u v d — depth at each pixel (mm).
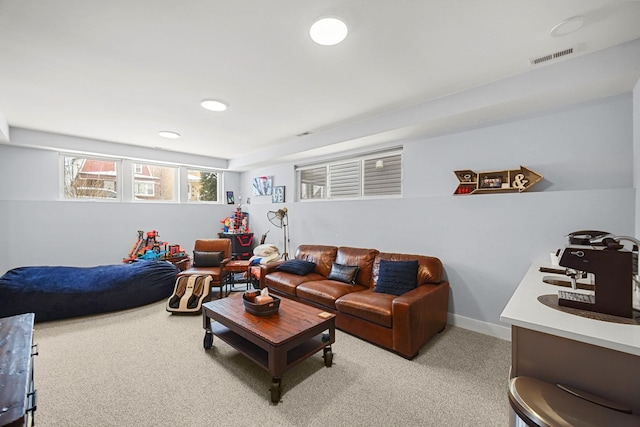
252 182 6047
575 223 2314
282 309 2432
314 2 1451
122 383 1975
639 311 1153
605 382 991
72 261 4254
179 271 4645
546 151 2510
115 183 4754
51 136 3898
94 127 3639
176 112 3080
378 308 2482
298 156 4555
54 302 3055
